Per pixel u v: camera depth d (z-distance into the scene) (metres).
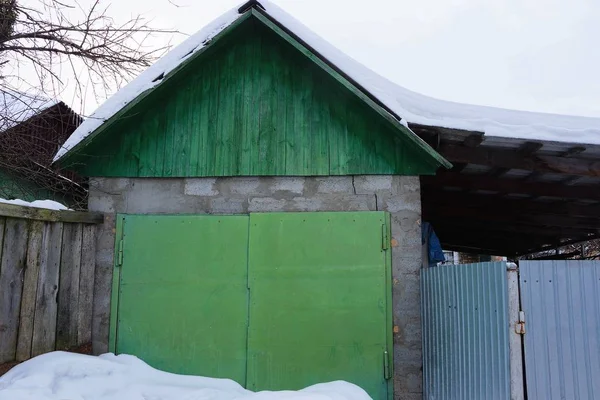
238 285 4.07
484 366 2.95
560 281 2.79
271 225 4.14
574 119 4.28
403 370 3.88
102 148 4.36
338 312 3.98
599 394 2.69
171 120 4.37
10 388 2.93
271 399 3.33
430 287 3.79
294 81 4.37
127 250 4.20
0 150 5.09
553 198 6.11
